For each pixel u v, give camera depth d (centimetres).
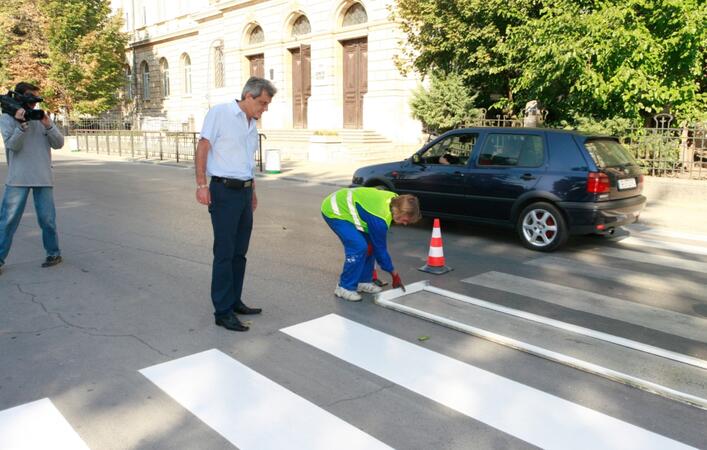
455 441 306
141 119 4119
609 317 509
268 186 1488
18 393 355
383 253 520
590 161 737
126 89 4628
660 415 336
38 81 3381
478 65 1447
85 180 1584
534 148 781
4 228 624
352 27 2402
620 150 798
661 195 1208
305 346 428
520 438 309
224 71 3259
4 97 601
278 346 428
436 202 862
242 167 449
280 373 383
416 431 315
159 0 4131
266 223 949
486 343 439
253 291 563
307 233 863
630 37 1163
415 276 632
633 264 704
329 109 2552
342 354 414
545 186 754
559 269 673
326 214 537
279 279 606
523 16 1299
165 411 334
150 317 489
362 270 560
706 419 332
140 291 562
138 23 4434
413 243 803
